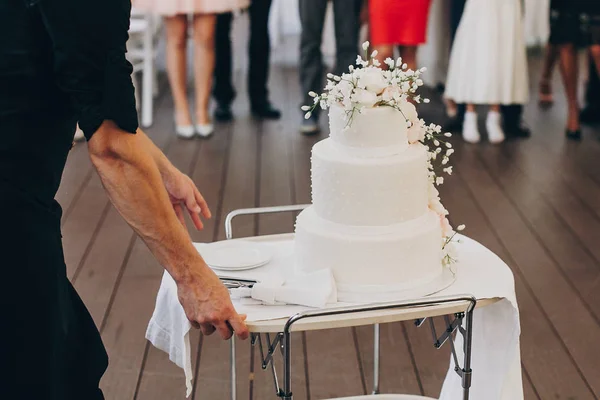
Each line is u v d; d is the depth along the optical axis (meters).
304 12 5.95
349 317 1.89
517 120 6.11
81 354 1.78
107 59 1.53
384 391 3.03
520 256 4.15
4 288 1.55
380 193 1.96
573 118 6.06
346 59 5.99
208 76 6.05
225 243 2.32
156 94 7.21
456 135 6.14
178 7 5.75
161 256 1.72
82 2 1.48
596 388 3.02
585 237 4.38
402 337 3.41
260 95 6.64
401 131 1.99
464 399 2.02
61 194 5.02
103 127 1.58
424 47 7.54
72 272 3.97
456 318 2.01
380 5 5.72
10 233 1.54
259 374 3.13
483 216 4.66
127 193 1.64
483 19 5.73
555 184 5.16
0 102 1.50
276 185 5.16
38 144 1.55
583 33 5.98
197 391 3.02
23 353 1.58
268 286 1.95
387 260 1.98
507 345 2.15
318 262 2.03
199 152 5.79
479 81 5.81
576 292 3.77
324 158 1.98
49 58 1.53
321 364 3.20
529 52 8.67
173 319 2.09
